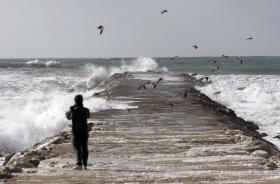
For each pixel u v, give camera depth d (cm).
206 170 2211
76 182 1967
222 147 2789
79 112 2262
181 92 6444
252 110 6250
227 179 2008
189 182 1961
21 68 15238
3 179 2034
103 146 2839
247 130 3956
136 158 2512
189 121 3884
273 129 4916
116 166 2312
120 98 5709
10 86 8506
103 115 4228
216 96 7606
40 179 2030
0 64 16875
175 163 2378
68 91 8662
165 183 1950
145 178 2039
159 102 5284
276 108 6406
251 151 2711
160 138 3091
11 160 2623
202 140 3008
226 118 4325
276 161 2538
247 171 2181
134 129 3469
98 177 2062
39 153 2697
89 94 7125
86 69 14525
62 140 3083
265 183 1916
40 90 8331
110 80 9850
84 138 2262
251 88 8406
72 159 2502
